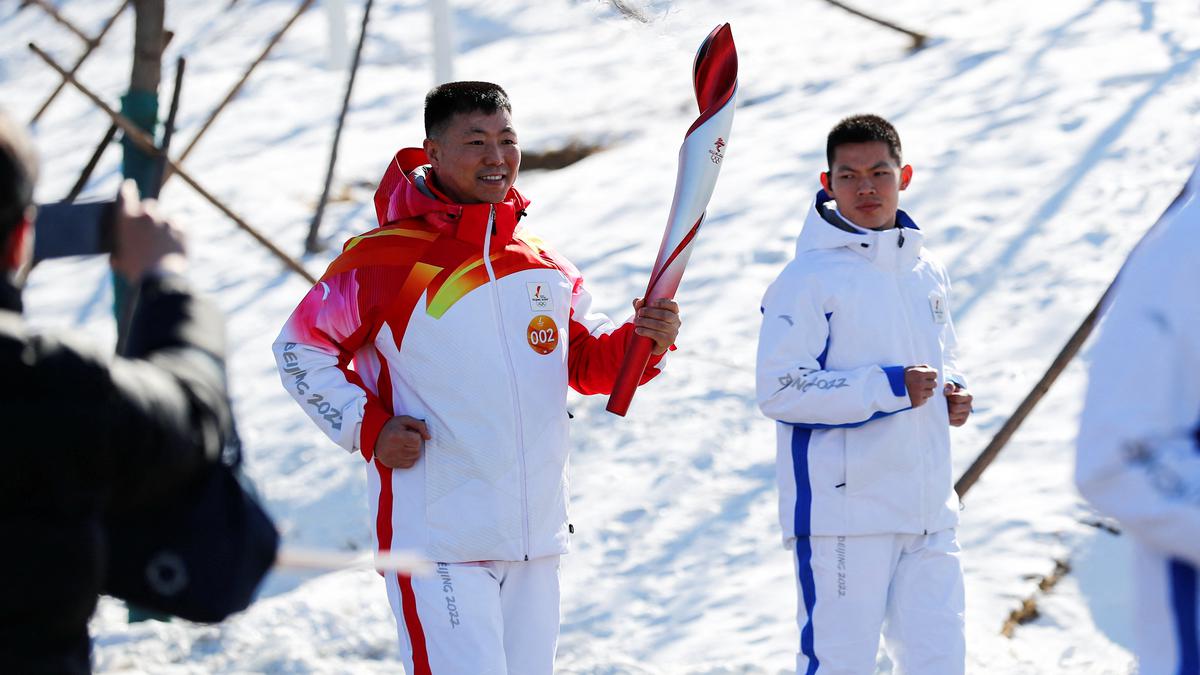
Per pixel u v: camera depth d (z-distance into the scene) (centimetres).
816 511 1009
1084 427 514
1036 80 2352
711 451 1645
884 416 997
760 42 2931
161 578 529
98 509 509
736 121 2569
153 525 531
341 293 948
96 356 505
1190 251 504
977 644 1230
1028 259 1847
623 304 2014
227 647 1377
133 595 532
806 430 1021
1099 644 1210
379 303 941
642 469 1636
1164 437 497
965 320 1759
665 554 1477
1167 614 518
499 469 935
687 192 974
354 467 1769
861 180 1027
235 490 544
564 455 972
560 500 967
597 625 1372
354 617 1412
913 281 1038
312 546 1634
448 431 931
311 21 3900
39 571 492
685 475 1609
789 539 1032
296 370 947
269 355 2092
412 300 938
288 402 1953
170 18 4097
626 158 2550
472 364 935
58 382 495
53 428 490
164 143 1438
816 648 1018
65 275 2530
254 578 545
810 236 1042
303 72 3516
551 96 2958
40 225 554
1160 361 502
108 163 3077
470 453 931
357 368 983
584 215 2333
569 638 1350
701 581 1419
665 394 1772
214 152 2994
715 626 1331
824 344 1017
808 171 2281
